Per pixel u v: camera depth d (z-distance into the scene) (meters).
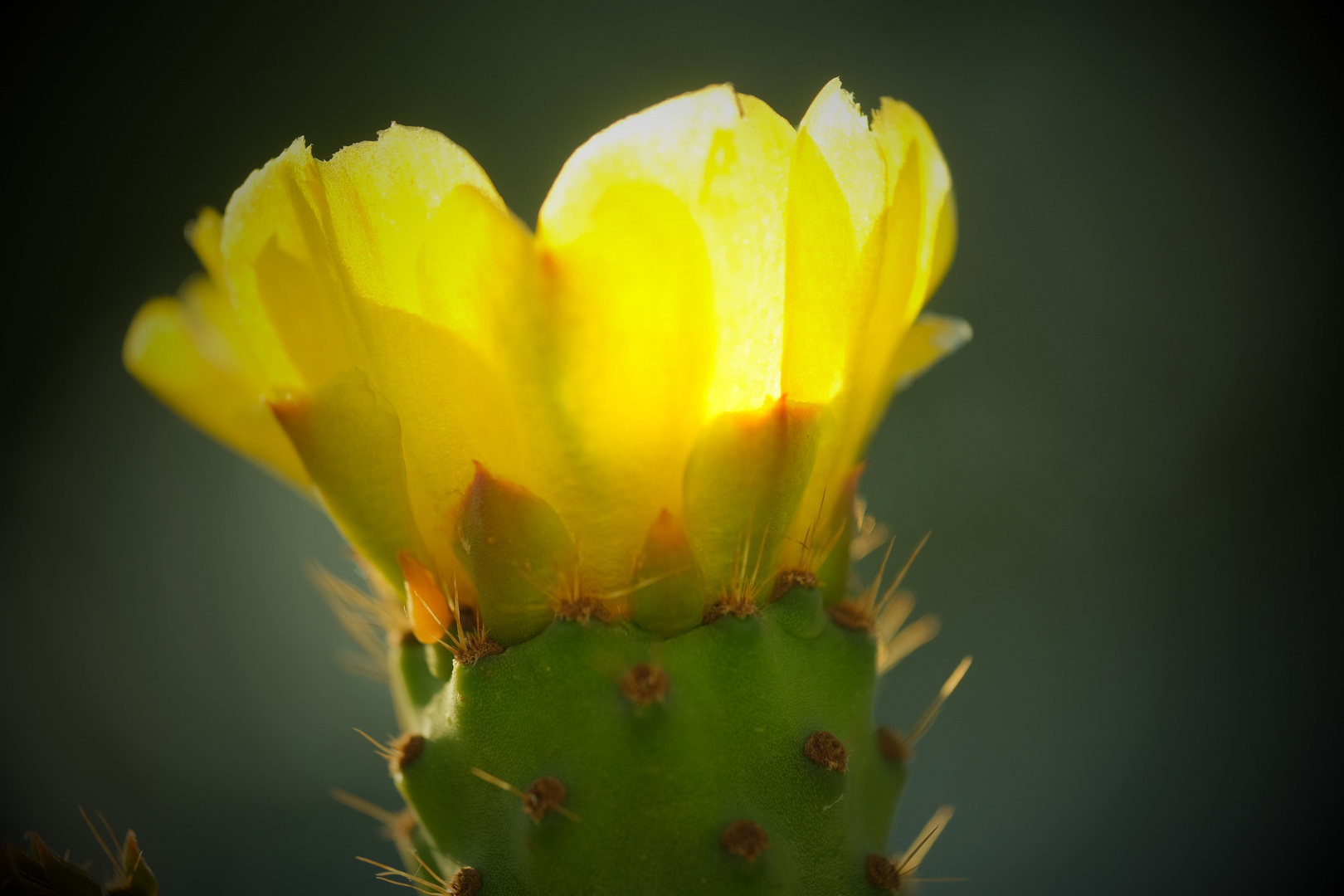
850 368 0.23
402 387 0.22
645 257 0.22
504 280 0.22
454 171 0.22
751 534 0.22
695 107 0.22
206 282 0.25
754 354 0.22
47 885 0.22
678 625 0.22
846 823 0.22
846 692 0.23
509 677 0.22
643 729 0.22
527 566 0.22
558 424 0.22
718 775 0.22
